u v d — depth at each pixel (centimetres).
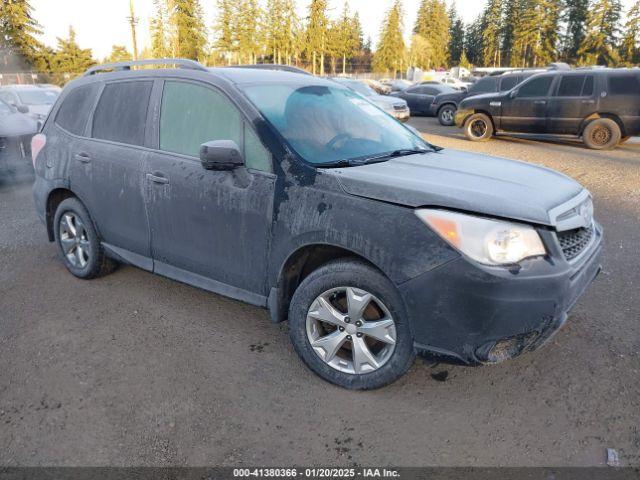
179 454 246
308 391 293
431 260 251
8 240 563
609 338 348
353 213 271
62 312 389
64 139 432
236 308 396
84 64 6384
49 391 292
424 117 2262
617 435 256
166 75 369
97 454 245
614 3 6519
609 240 559
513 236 246
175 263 365
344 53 7988
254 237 310
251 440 255
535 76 1280
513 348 257
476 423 267
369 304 282
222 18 6688
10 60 5434
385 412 276
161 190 354
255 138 311
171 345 342
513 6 8012
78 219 433
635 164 1021
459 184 276
